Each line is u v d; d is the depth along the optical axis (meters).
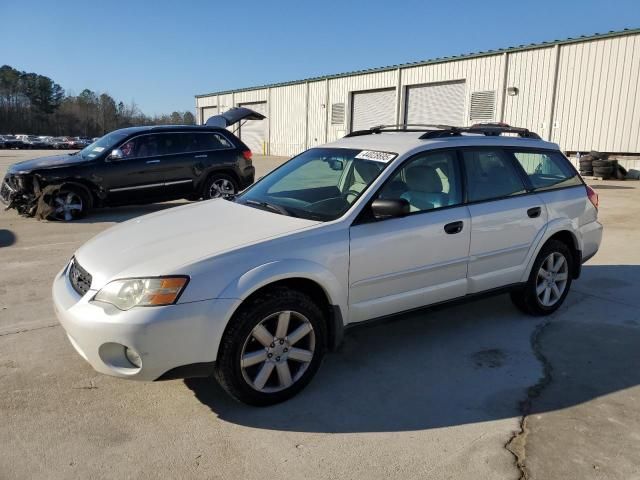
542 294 4.91
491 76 22.34
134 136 10.15
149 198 10.29
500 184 4.57
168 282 3.00
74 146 64.69
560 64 19.92
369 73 28.73
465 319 4.89
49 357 3.98
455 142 4.38
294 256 3.35
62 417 3.19
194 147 10.70
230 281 3.12
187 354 3.04
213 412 3.29
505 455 2.87
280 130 37.16
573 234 5.04
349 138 4.99
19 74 103.94
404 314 4.00
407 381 3.71
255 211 3.97
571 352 4.20
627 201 12.82
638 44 17.72
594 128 19.20
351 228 3.62
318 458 2.84
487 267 4.41
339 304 3.57
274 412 3.30
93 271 3.26
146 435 3.03
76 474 2.68
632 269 6.57
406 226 3.86
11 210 10.58
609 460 2.84
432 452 2.90
